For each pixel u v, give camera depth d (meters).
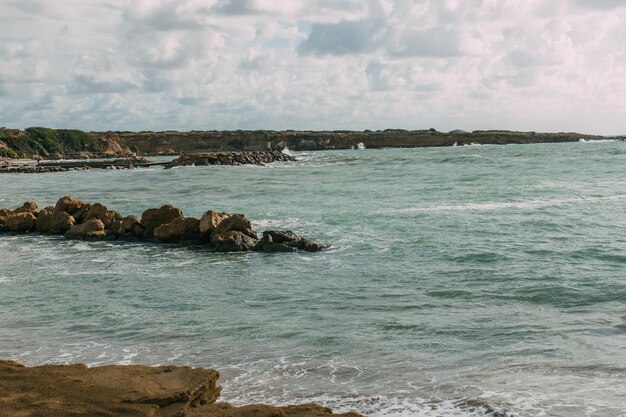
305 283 17.44
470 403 8.73
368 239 24.52
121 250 24.67
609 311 13.48
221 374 10.29
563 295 15.01
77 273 19.86
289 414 8.06
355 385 9.62
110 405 7.93
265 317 13.86
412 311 14.00
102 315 14.43
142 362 11.01
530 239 23.09
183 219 26.22
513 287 16.00
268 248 23.05
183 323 13.53
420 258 20.47
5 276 19.64
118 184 65.12
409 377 9.89
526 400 8.77
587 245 21.53
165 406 8.12
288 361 10.84
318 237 25.53
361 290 16.31
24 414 7.67
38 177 85.44
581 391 9.04
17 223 30.72
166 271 19.92
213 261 21.56
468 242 22.84
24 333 13.09
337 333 12.37
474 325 12.68
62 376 9.00
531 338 11.67
